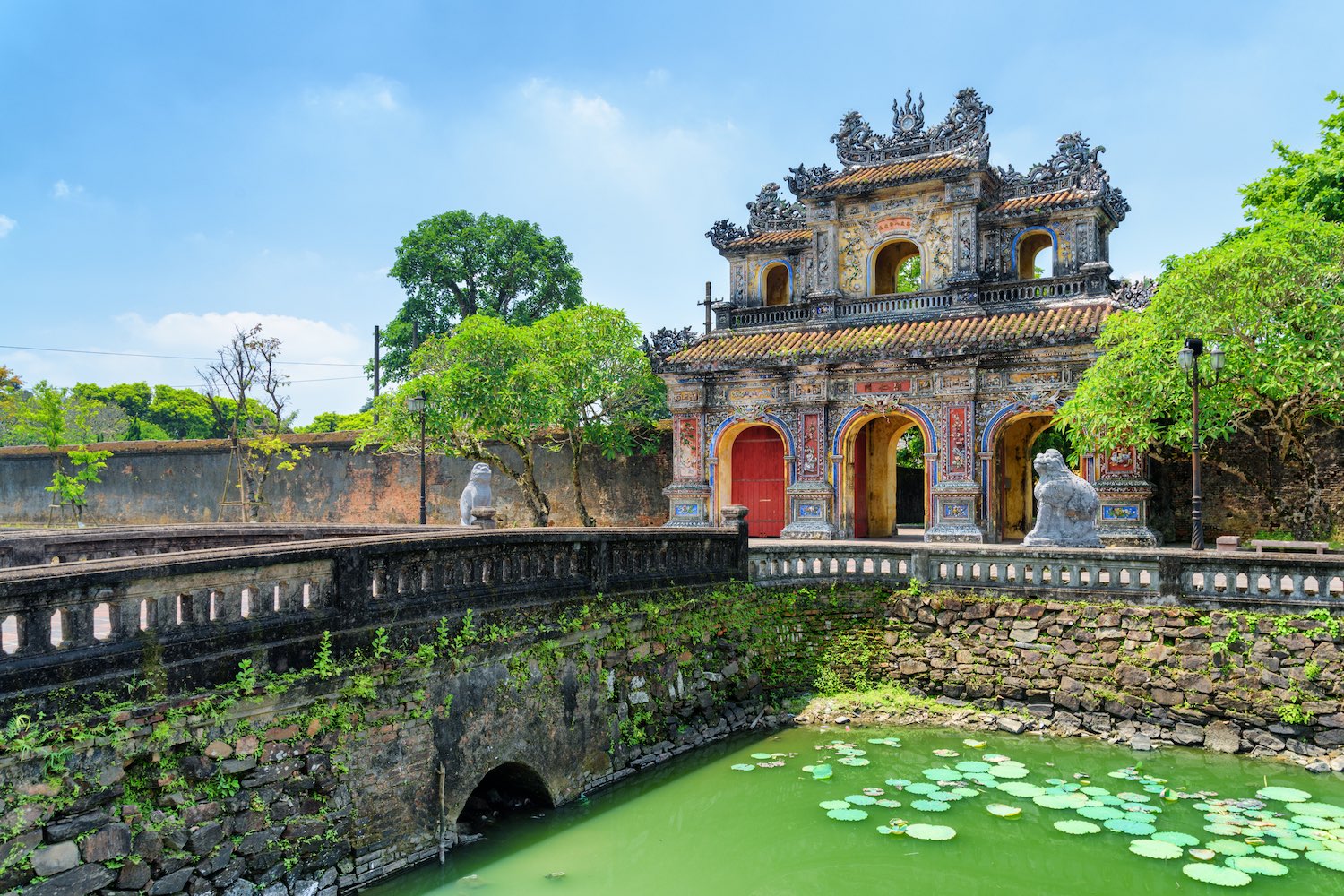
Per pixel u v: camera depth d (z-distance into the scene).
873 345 25.05
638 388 31.61
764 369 27.00
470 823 11.40
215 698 8.09
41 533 14.64
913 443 39.59
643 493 32.12
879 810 11.95
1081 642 15.76
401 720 9.77
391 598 9.85
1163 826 11.24
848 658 17.31
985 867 10.36
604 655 12.89
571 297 52.25
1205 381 19.14
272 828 8.52
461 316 51.56
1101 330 22.36
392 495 36.12
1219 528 24.91
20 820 6.85
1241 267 18.48
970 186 25.80
